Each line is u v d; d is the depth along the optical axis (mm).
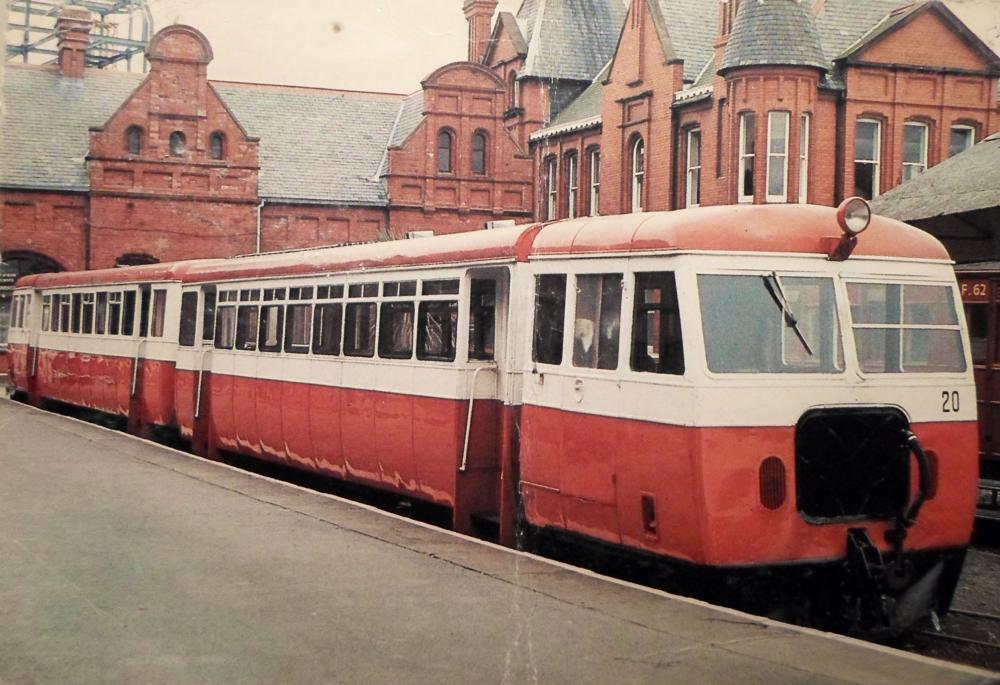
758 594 8336
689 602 7879
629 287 9078
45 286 27359
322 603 7805
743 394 8375
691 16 32312
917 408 8984
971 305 14375
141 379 20844
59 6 38812
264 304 16125
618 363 9102
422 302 12195
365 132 40312
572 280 9828
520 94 39031
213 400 17594
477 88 38844
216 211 37125
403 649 6727
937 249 9414
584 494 9438
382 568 8906
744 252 8664
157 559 9195
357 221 38562
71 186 36344
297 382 14883
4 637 6969
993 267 14305
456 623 7305
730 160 27578
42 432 19328
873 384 8820
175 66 36719
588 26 39969
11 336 30406
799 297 8750
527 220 39219
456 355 11492
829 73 27859
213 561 9125
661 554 8648
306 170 38719
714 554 8211
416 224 38750
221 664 6441
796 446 8477
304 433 14695
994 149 17734
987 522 12750
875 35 27516
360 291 13547
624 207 32781
